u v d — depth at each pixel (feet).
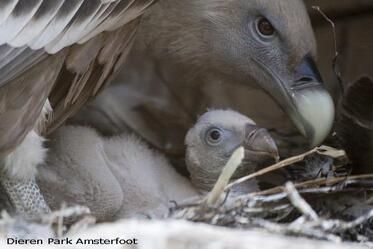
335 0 46.44
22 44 32.40
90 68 35.29
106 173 35.83
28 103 32.73
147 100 46.75
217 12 38.96
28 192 33.68
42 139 33.73
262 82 38.83
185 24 39.34
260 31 38.60
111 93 46.24
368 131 37.68
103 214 36.04
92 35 33.60
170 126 46.01
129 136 38.37
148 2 34.71
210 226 28.86
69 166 35.76
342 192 33.94
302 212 30.32
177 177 37.78
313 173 37.06
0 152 32.71
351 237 31.22
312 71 38.06
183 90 47.19
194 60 39.93
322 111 37.27
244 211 31.12
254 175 33.35
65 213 29.19
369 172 37.58
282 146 41.24
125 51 36.06
